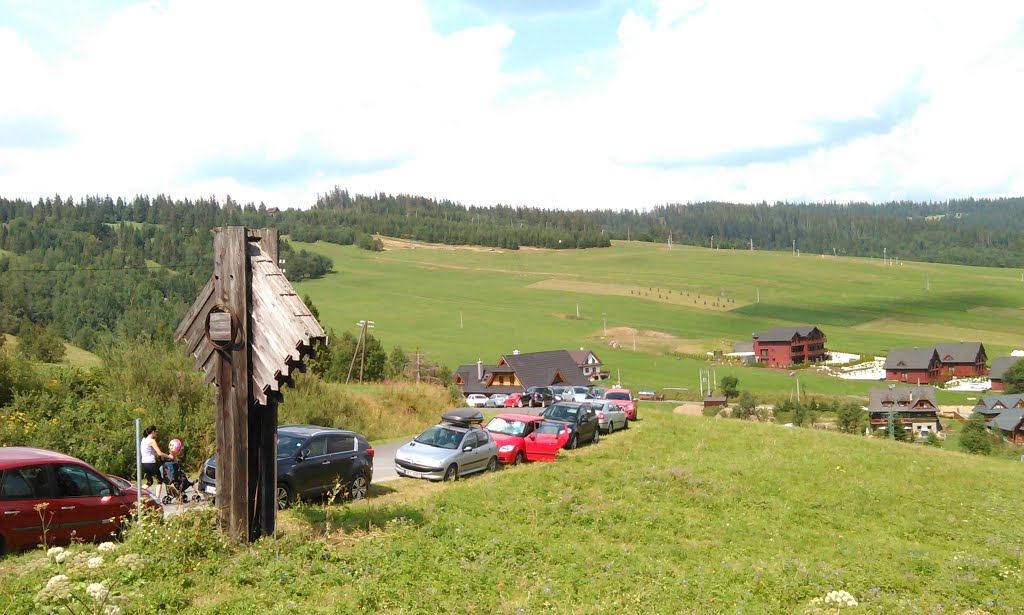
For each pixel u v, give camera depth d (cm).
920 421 10125
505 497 2083
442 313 17550
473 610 1152
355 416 3581
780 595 1446
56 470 1375
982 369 14162
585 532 1838
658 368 13025
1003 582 1706
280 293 1259
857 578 1633
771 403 10744
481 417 3017
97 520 1405
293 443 1856
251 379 1264
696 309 18838
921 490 2803
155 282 15388
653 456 3034
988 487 3011
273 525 1305
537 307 18525
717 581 1509
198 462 2480
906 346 15512
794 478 2778
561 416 3197
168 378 2758
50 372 2761
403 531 1541
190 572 1158
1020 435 9944
